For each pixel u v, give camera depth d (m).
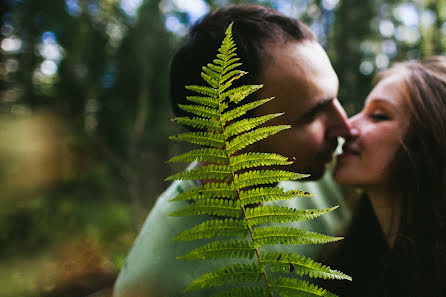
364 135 1.25
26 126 10.62
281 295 0.64
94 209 11.12
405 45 11.56
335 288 1.08
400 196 1.20
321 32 10.54
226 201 0.65
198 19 1.11
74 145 11.66
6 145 10.02
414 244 1.08
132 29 11.94
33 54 11.15
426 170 1.13
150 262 1.01
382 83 1.30
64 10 10.79
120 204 11.99
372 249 1.23
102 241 9.53
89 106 12.28
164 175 12.17
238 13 0.97
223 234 0.65
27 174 10.29
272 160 0.64
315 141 0.99
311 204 1.38
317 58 0.95
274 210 0.64
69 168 11.62
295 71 0.89
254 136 0.63
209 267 0.99
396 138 1.19
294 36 0.94
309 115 0.95
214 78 0.62
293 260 0.64
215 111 0.63
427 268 1.04
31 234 9.14
